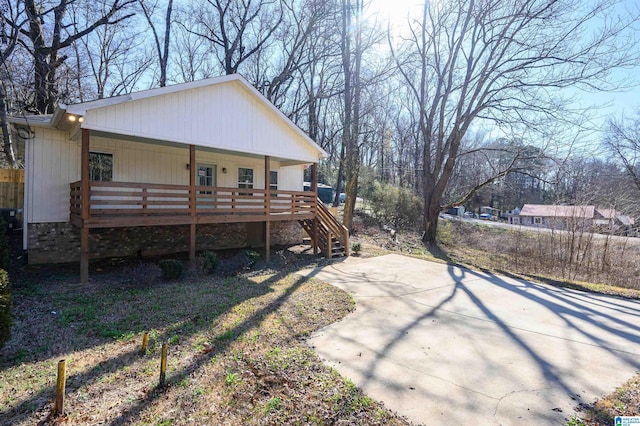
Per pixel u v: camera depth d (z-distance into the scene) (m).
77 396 3.11
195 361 3.87
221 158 11.70
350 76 19.23
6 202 11.25
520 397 3.32
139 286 6.89
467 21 15.24
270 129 10.74
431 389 3.44
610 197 14.59
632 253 12.62
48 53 12.65
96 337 4.47
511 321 5.64
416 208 21.81
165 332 4.67
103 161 9.13
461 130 16.14
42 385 3.28
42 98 12.96
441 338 4.83
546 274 11.86
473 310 6.20
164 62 19.09
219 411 2.96
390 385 3.50
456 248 18.02
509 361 4.13
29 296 6.04
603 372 3.88
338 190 23.02
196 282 7.51
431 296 7.11
